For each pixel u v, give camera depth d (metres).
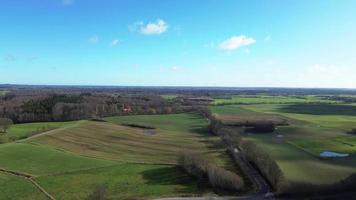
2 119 126.81
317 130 128.62
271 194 62.12
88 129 121.25
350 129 130.88
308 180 65.94
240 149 95.25
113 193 63.59
